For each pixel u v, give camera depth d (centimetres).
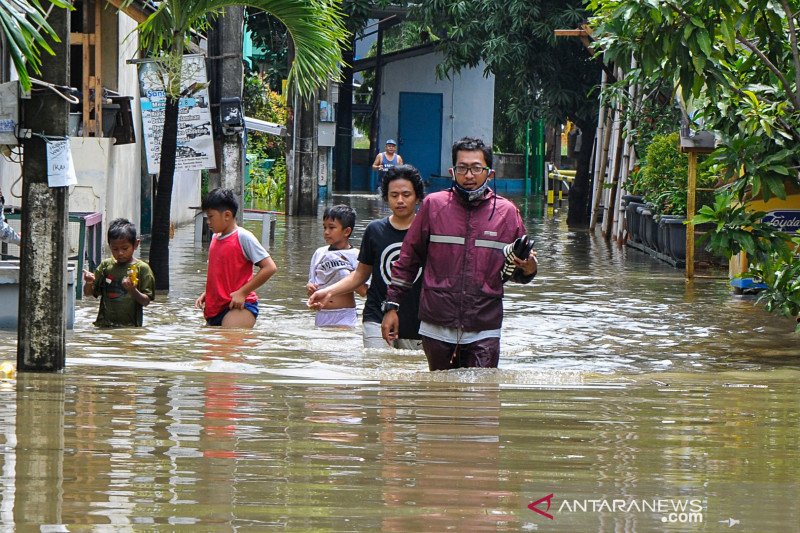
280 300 1842
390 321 1107
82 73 2578
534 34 4028
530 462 655
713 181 2486
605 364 1250
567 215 4453
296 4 2027
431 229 1072
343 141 6069
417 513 536
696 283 2228
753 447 712
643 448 705
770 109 1373
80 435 727
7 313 1405
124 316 1473
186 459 653
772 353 1359
